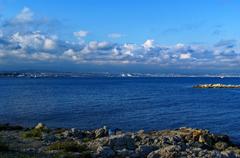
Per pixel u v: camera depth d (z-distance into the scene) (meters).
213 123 61.91
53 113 70.19
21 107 79.75
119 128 54.53
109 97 117.38
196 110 82.25
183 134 36.72
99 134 35.22
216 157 23.81
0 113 68.50
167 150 24.28
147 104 94.75
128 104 93.50
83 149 25.83
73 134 34.62
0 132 36.59
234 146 36.47
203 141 35.09
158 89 179.38
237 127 57.59
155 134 37.72
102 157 23.44
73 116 66.56
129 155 24.45
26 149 25.36
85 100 103.44
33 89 160.38
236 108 88.56
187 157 23.23
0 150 23.83
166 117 68.38
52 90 153.50
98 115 68.75
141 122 61.09
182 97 125.75
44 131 38.06
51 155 23.30
